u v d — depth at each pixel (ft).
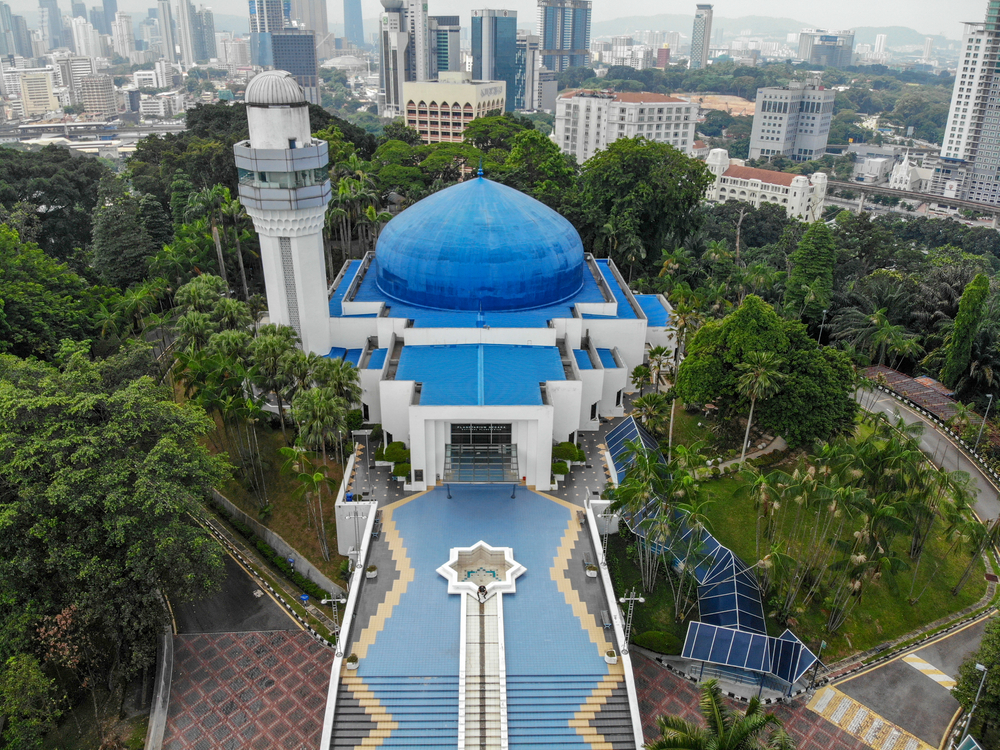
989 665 164.86
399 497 222.28
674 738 124.67
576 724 160.97
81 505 159.22
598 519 217.97
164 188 446.60
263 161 238.48
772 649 179.73
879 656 193.77
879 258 459.32
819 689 184.03
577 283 298.35
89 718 175.73
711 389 245.45
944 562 226.79
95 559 160.86
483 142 585.22
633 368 287.48
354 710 161.48
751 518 231.71
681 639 192.13
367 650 172.14
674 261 367.45
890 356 350.64
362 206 402.52
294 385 234.99
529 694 164.66
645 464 196.13
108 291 324.60
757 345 239.30
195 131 518.78
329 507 234.99
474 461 229.04
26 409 172.86
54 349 266.77
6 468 163.43
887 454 208.95
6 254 288.92
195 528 179.83
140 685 184.24
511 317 271.08
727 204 631.97
